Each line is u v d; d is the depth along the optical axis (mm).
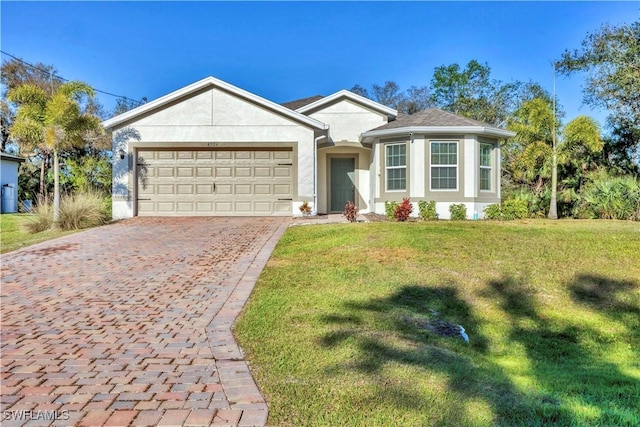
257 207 15000
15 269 7734
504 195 17922
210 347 4227
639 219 13852
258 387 3369
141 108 14742
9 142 28031
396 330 4926
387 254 8219
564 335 5625
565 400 3418
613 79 19438
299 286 6445
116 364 3850
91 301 5859
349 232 10227
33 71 28453
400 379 3467
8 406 3102
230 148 14984
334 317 5117
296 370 3654
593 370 4461
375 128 15867
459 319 5855
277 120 15008
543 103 15883
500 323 5887
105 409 3045
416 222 12422
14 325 4934
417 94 41625
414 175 14383
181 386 3400
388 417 2906
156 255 8773
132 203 14805
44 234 11852
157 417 2932
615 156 20453
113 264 8055
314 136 15055
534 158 16109
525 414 3057
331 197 16828
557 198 16391
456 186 14383
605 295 6699
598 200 14961
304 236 10352
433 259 7898
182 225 12805
